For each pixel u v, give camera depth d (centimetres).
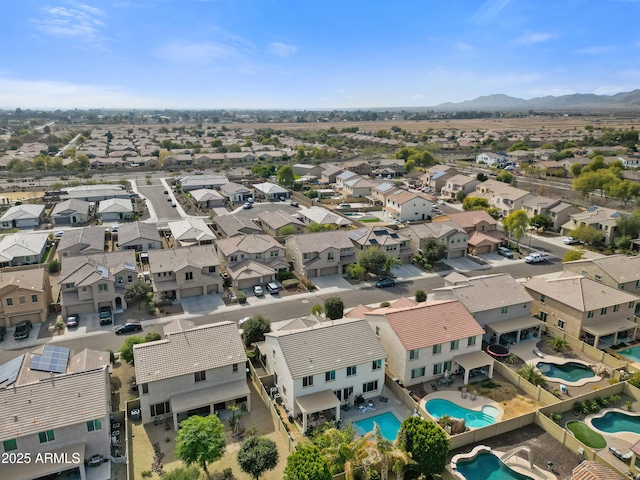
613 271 6425
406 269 8162
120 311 6438
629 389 4597
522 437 4028
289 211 12150
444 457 3497
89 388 3772
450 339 4816
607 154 18812
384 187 12900
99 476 3578
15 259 8106
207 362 4309
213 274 7050
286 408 4391
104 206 11438
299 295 7019
